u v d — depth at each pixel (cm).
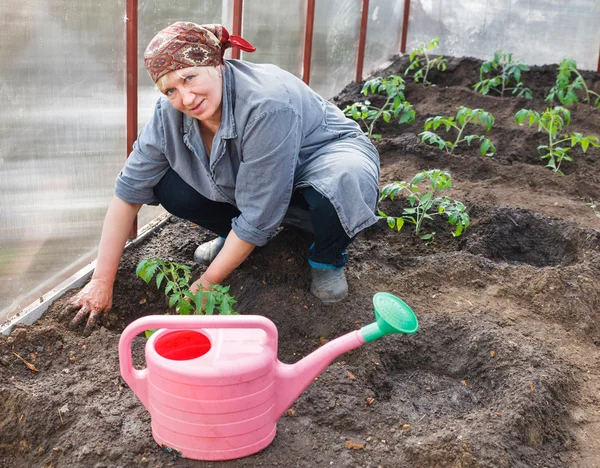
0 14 220
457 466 192
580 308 274
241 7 376
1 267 242
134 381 186
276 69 239
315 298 270
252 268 289
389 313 175
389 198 369
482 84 588
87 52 263
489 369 240
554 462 204
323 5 496
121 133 296
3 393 212
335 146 258
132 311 271
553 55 626
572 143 420
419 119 504
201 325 174
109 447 194
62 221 269
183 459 189
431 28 656
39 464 199
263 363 178
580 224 349
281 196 231
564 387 231
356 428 209
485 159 428
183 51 203
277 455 193
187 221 334
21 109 237
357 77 578
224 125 221
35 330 238
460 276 298
